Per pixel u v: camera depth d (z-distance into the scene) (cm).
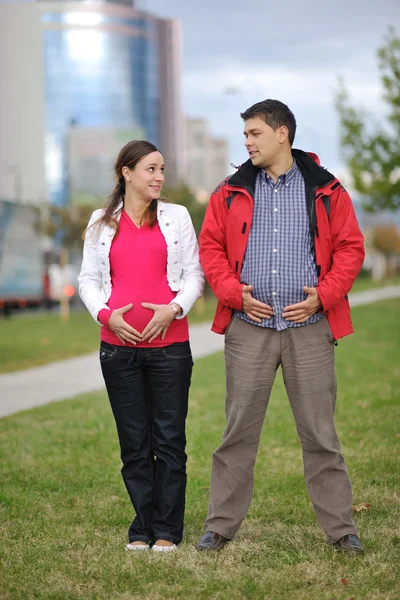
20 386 1274
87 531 540
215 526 498
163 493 501
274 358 491
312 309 477
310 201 484
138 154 491
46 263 3884
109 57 14175
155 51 14750
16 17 14125
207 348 1758
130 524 554
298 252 484
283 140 484
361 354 1499
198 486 645
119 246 494
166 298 495
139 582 447
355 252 484
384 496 601
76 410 1009
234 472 500
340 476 491
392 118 2467
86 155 12744
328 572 453
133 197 500
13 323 2688
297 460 722
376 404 977
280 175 487
